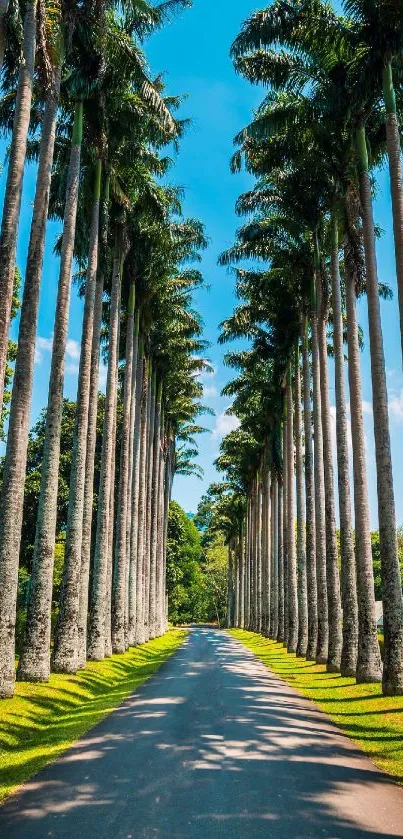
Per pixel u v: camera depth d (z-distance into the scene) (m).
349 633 17.97
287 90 19.69
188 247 32.12
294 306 28.33
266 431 42.19
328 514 20.72
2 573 11.77
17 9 13.91
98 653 20.67
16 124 12.73
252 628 57.16
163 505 48.59
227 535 82.19
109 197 22.81
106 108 19.56
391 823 5.55
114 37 18.08
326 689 15.36
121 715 11.38
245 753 8.20
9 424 12.66
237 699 13.34
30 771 7.39
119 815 5.70
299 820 5.58
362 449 17.39
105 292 28.16
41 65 14.68
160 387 41.59
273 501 41.97
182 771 7.26
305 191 22.62
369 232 16.45
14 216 12.25
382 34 15.32
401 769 7.57
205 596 92.12
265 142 21.41
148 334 33.88
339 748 8.72
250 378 37.81
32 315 13.43
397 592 13.85
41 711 11.37
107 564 22.22
